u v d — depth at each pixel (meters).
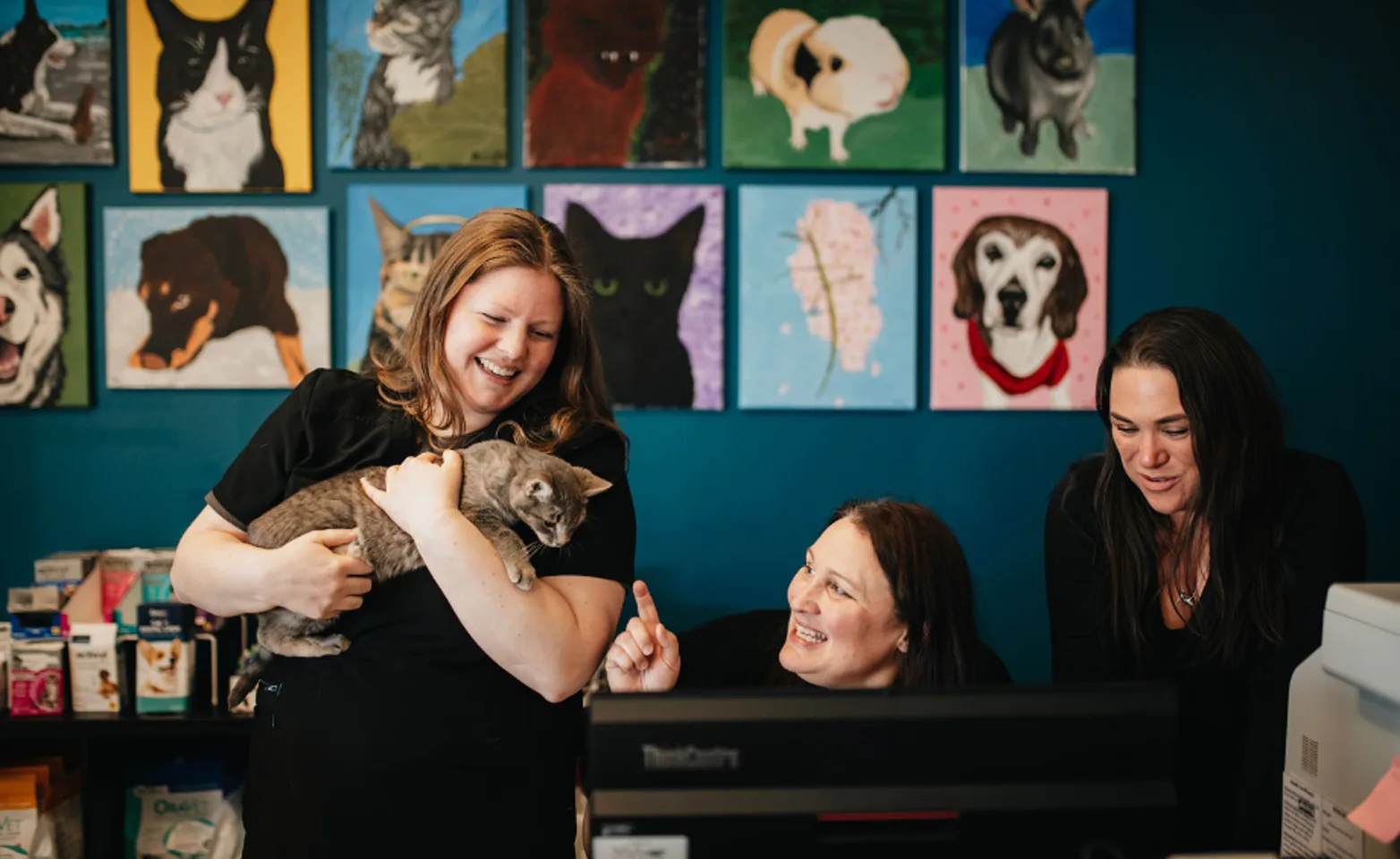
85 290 2.54
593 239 2.59
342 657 1.30
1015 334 2.66
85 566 2.37
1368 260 2.71
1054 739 0.82
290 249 2.56
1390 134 2.70
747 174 2.64
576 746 1.40
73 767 2.36
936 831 0.82
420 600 1.28
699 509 2.66
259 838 1.29
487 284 1.27
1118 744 0.83
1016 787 0.82
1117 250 2.69
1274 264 2.71
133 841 2.33
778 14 2.60
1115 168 2.65
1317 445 2.72
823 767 0.81
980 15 2.62
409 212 2.57
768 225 2.62
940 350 2.65
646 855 0.80
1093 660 1.60
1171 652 1.56
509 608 1.18
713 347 2.62
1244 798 1.37
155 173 2.54
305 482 1.36
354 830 1.26
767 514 2.66
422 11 2.55
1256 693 1.42
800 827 0.80
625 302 2.61
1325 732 1.08
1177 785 1.54
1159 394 1.41
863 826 0.81
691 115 2.60
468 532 1.18
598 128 2.59
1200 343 1.41
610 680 1.35
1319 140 2.70
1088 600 1.59
